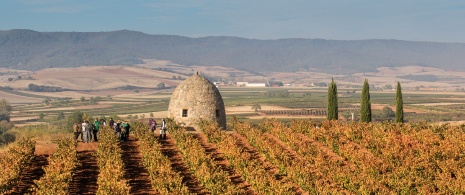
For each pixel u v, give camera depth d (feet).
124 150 165.07
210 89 217.56
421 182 126.21
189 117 212.02
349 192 130.52
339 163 145.59
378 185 127.95
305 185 130.41
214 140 174.40
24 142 154.30
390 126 177.27
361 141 162.40
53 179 117.29
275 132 185.06
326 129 180.34
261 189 126.62
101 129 182.80
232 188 121.08
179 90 215.92
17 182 123.95
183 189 118.42
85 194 122.72
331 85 213.87
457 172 130.21
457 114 563.48
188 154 147.43
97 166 144.87
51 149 161.79
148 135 167.73
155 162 136.26
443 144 151.53
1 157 146.82
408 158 139.44
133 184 132.57
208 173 128.26
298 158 154.20
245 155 149.18
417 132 168.14
